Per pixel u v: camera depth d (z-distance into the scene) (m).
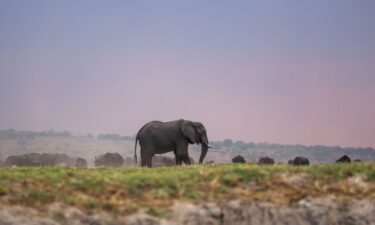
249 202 28.27
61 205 26.00
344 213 28.78
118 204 26.89
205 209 27.38
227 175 30.30
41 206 25.77
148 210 26.72
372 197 29.42
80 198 26.83
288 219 28.14
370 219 28.62
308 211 28.53
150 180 29.33
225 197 28.36
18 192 26.36
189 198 28.06
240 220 27.59
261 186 29.64
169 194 28.36
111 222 25.77
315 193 29.41
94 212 26.08
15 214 24.84
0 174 28.81
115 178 29.42
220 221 27.31
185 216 26.89
